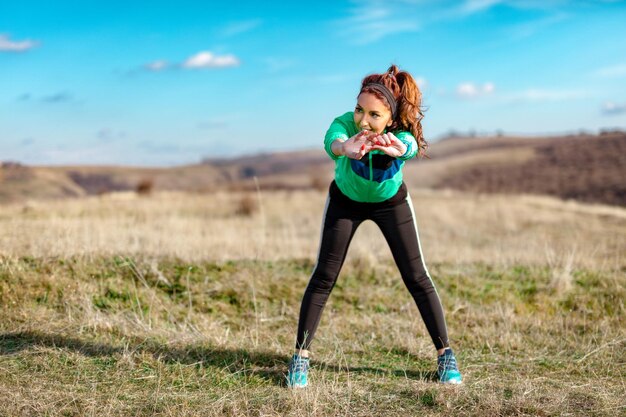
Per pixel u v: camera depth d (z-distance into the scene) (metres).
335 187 3.59
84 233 7.16
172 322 4.98
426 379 3.86
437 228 15.12
